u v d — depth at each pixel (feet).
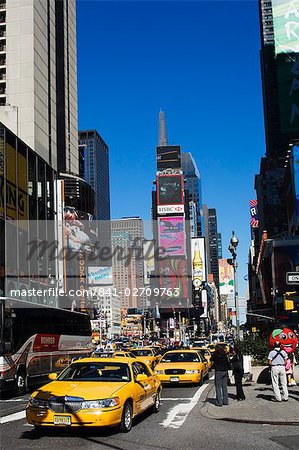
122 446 32.32
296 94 368.48
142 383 41.91
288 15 381.40
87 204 353.51
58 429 37.73
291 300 74.59
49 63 362.12
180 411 48.14
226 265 105.29
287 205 273.13
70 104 422.82
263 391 58.85
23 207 180.75
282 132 366.84
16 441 34.45
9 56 324.39
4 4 332.19
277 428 38.42
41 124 329.93
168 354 82.58
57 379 39.68
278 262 210.18
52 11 380.17
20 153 183.73
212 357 50.37
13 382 68.39
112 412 34.58
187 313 568.41
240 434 36.22
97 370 40.45
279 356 50.21
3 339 66.64
